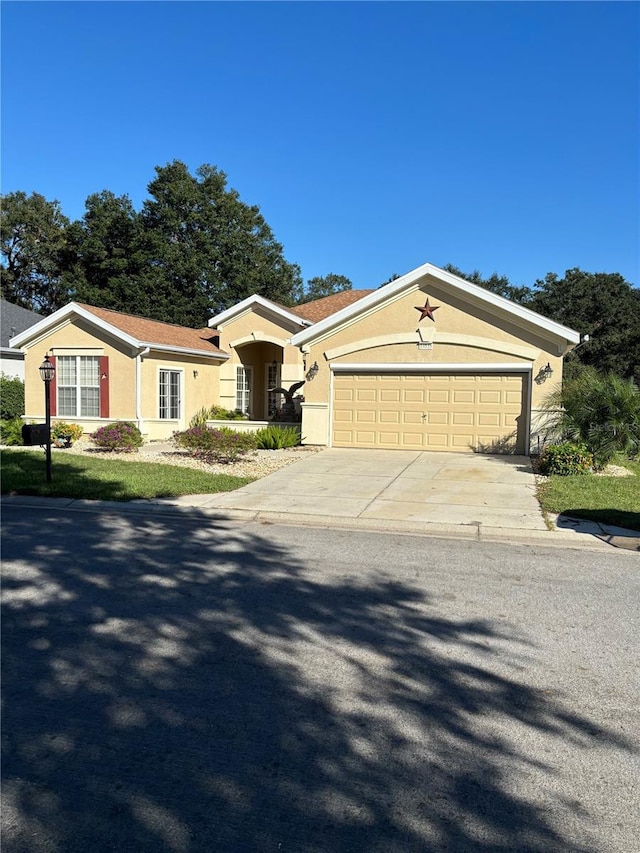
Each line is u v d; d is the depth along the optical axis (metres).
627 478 12.10
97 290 38.19
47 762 3.20
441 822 2.80
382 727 3.58
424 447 16.67
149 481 11.38
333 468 13.55
